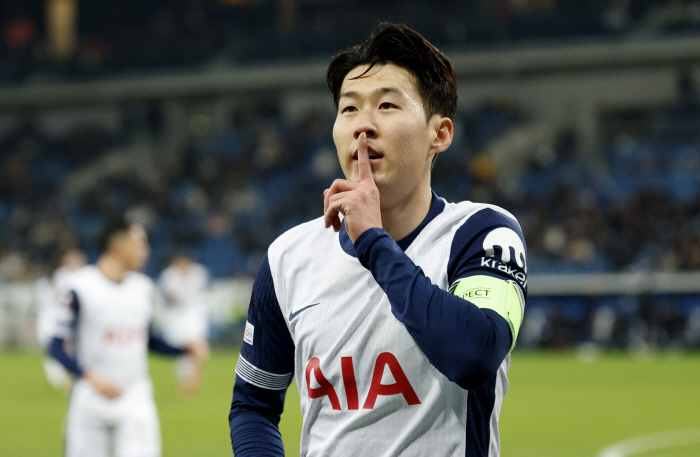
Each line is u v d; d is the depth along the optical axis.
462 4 34.69
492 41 31.77
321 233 2.49
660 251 22.94
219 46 35.22
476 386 2.08
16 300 24.78
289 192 31.03
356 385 2.28
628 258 22.88
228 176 32.09
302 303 2.40
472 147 30.50
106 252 6.15
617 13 31.28
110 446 5.96
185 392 9.88
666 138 28.97
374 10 36.09
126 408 5.95
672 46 29.52
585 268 23.22
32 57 36.88
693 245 22.17
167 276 15.02
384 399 2.24
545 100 31.41
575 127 30.86
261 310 2.55
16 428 10.87
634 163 28.11
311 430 2.41
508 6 34.03
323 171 30.92
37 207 32.69
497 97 31.94
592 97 30.83
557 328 21.20
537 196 27.23
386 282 2.13
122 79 35.34
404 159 2.28
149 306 6.22
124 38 37.69
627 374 16.14
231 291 23.41
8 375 18.33
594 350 21.03
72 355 5.96
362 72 2.33
